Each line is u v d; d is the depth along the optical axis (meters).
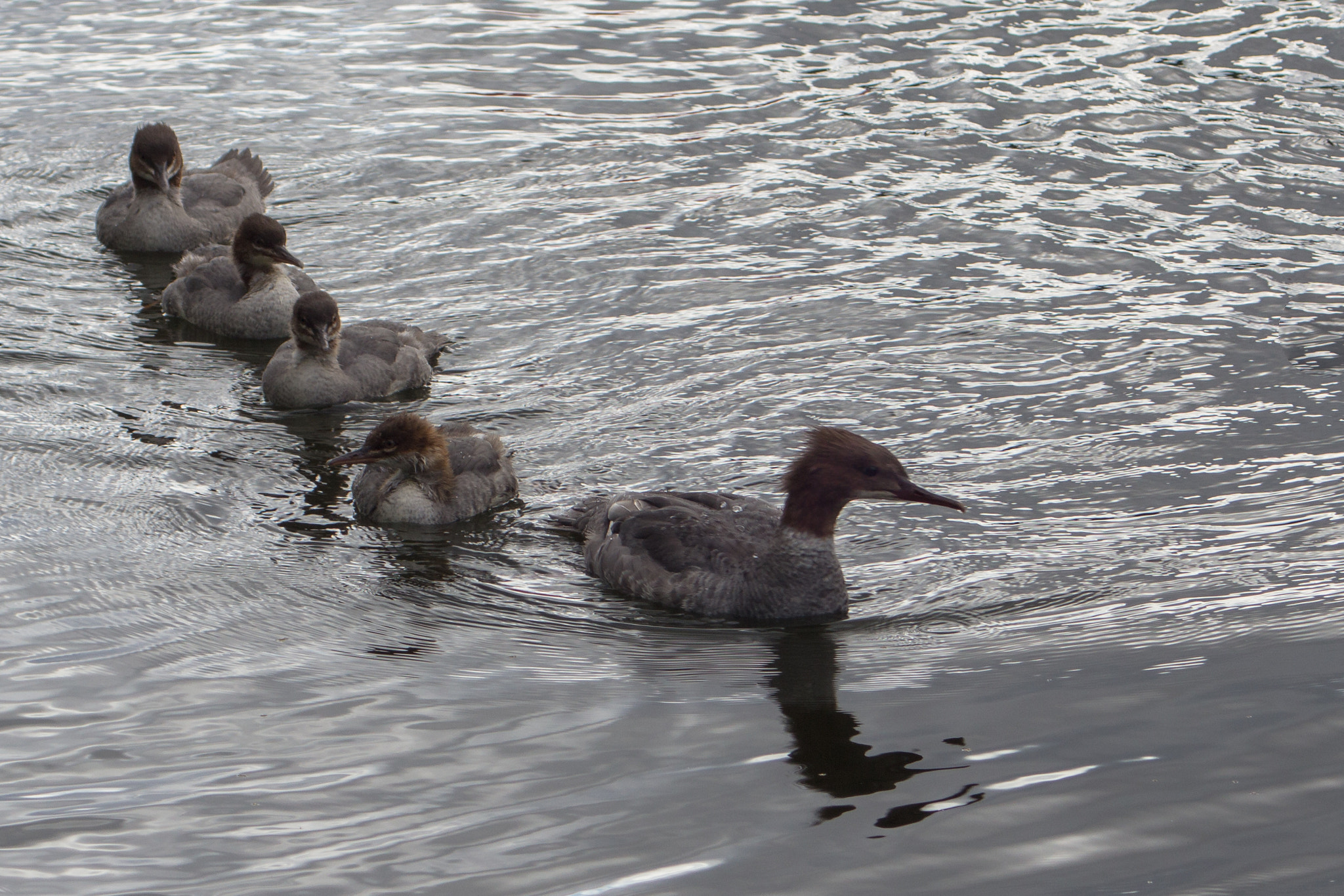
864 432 16.16
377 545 14.16
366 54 28.17
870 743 10.30
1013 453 15.60
